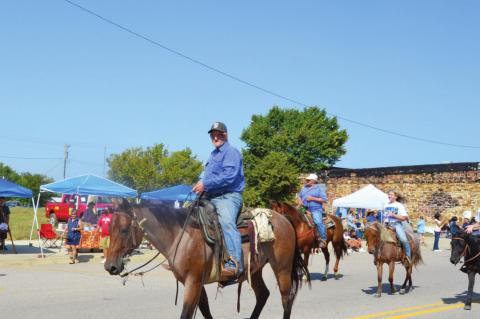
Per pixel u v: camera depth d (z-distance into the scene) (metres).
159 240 6.69
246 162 62.19
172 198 24.30
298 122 64.12
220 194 7.27
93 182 21.39
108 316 9.12
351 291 12.88
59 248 22.48
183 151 64.81
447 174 42.97
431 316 9.78
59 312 9.40
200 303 7.45
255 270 7.50
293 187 55.62
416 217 44.44
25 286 12.58
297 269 8.28
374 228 12.31
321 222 13.81
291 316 9.48
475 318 9.73
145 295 11.57
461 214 41.88
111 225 6.48
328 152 62.72
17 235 28.64
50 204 31.20
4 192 19.23
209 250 6.85
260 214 7.67
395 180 45.84
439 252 27.70
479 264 10.66
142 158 64.69
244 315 9.48
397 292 12.79
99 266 17.39
